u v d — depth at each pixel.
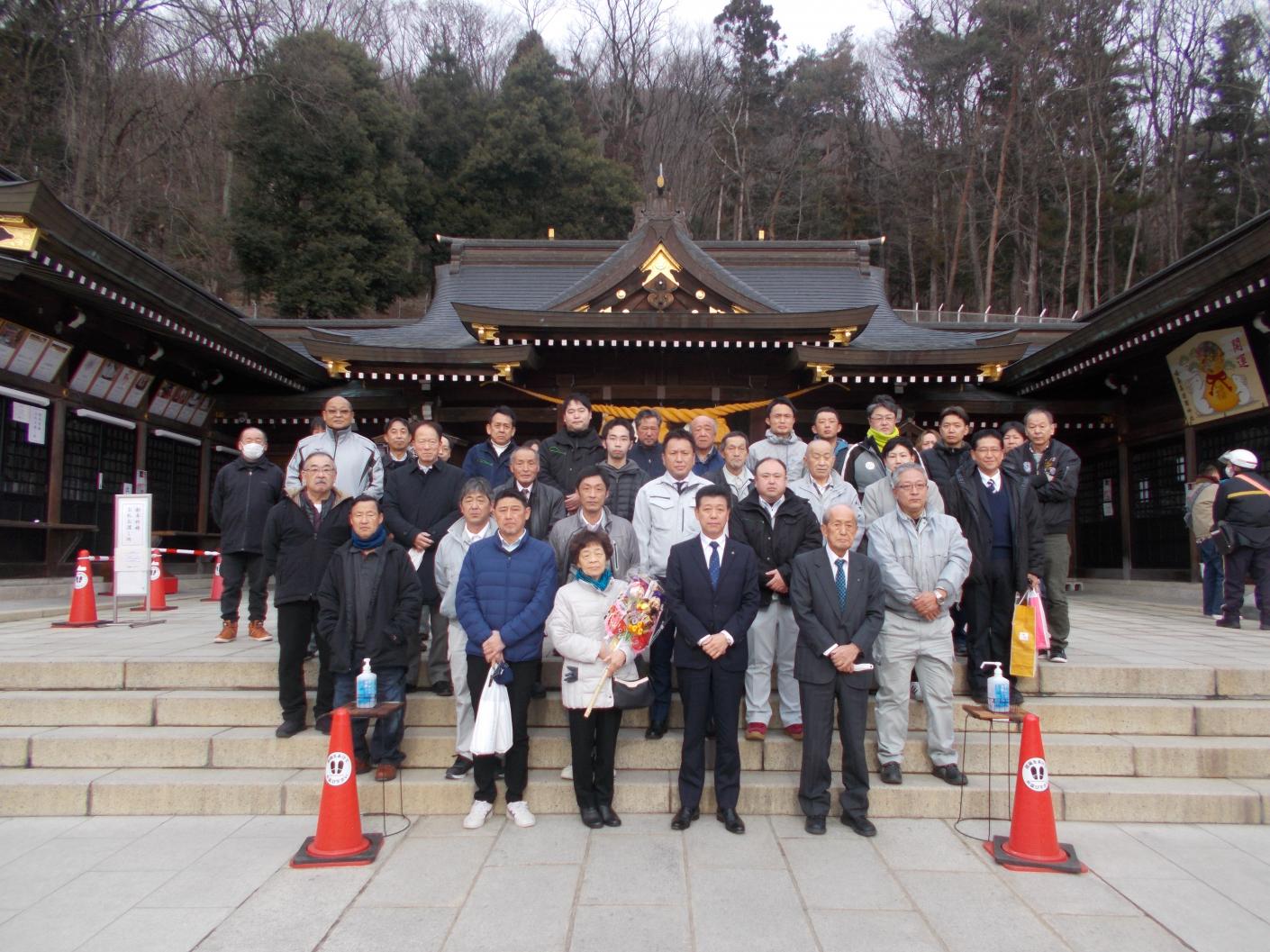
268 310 28.20
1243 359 9.75
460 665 4.56
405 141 32.59
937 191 37.81
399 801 4.38
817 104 43.62
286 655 4.78
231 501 6.58
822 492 5.36
